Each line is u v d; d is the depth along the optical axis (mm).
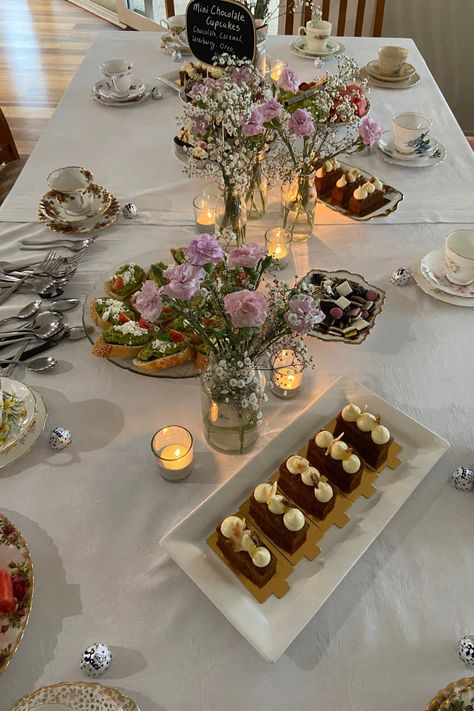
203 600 869
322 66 2092
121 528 946
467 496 992
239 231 1366
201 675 796
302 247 1448
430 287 1333
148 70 2084
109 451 1045
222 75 1417
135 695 777
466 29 2973
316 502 920
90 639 827
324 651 819
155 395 1133
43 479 1006
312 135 1279
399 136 1693
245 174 1241
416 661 814
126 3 4223
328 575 870
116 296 1254
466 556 918
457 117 3293
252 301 771
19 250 1429
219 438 1018
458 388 1150
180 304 853
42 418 1064
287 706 772
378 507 953
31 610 845
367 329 1203
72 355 1202
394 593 878
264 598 846
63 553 914
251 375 907
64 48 4305
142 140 1792
